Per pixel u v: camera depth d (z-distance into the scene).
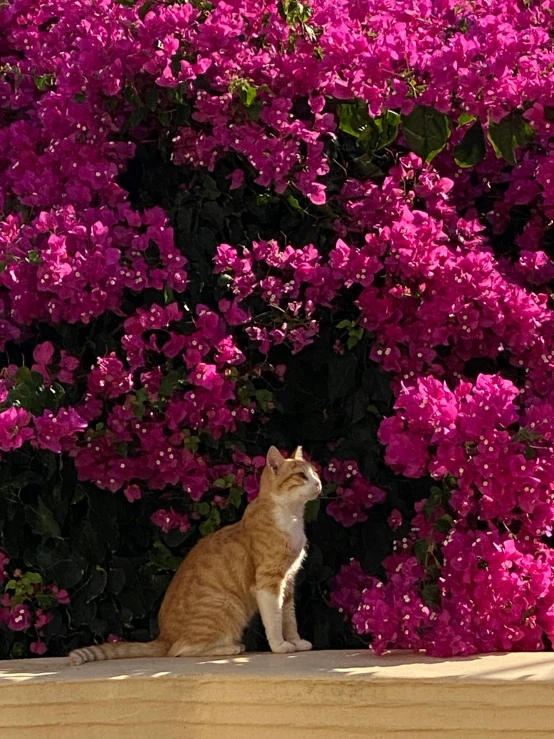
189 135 3.08
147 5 3.17
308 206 3.08
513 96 2.89
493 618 2.51
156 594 3.00
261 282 2.89
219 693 2.31
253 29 3.11
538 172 3.04
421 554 2.68
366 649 2.73
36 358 2.84
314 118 3.09
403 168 3.05
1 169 3.26
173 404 2.85
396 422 2.60
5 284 2.84
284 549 2.70
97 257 2.79
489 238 3.33
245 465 2.95
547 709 2.21
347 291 3.04
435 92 2.89
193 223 3.13
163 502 3.02
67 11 3.33
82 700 2.34
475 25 3.15
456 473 2.55
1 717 2.33
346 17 3.11
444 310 2.85
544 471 2.54
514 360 2.97
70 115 3.07
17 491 2.95
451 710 2.24
